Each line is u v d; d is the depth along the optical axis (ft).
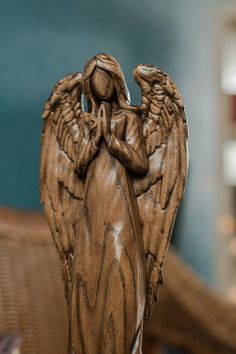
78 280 1.92
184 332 4.25
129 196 1.92
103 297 1.89
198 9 6.03
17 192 5.80
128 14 5.91
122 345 1.88
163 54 5.98
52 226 2.06
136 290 1.89
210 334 4.13
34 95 5.82
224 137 6.12
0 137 5.78
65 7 5.84
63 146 2.05
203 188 6.09
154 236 1.96
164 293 4.31
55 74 5.82
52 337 4.23
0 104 5.79
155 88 1.96
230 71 6.18
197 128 6.07
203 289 4.27
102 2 5.87
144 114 1.98
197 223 6.07
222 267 6.10
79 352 1.92
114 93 1.96
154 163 1.96
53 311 4.26
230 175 6.23
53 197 2.06
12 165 5.80
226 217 6.14
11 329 4.09
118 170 1.92
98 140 1.93
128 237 1.89
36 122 5.82
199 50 6.04
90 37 5.86
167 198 1.95
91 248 1.91
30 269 4.23
